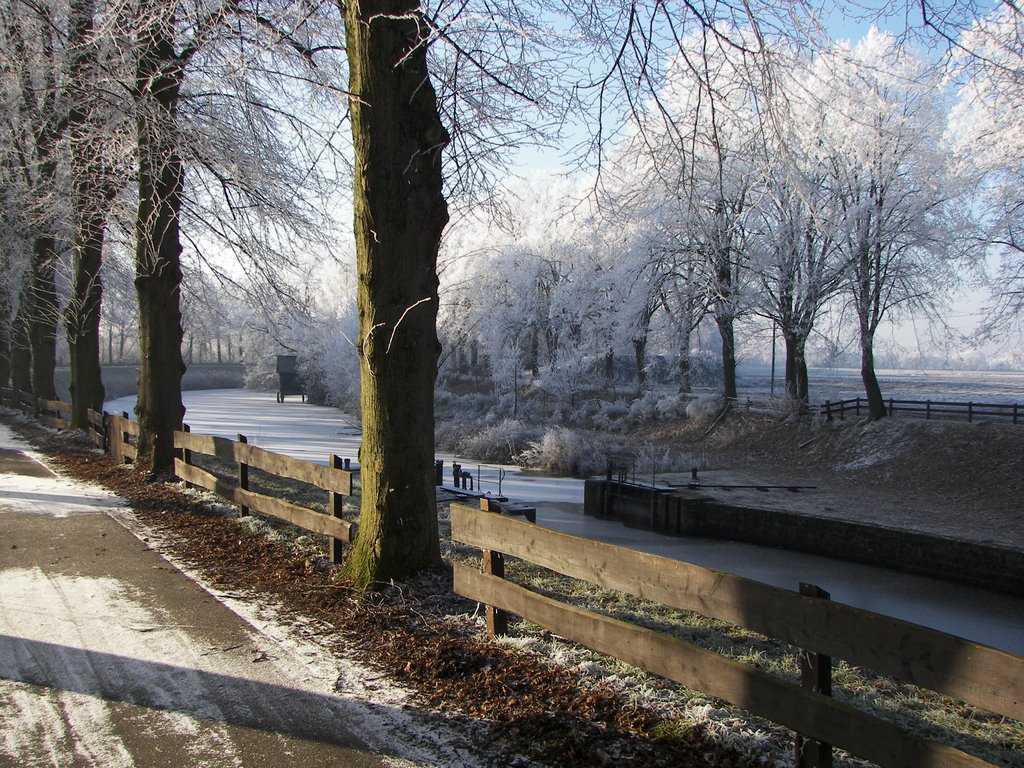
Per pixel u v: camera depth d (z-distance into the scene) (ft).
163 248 38.81
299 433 135.74
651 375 152.76
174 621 17.78
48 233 59.36
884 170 88.63
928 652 8.58
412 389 19.69
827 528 62.59
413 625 17.04
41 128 44.80
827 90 25.40
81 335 58.90
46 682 14.38
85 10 39.27
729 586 11.17
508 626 16.97
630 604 19.79
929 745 8.44
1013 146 76.84
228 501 30.60
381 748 12.01
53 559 23.16
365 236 19.24
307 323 52.24
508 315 134.92
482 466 102.17
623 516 75.72
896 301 99.66
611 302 123.95
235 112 39.01
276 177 40.11
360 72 18.88
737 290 101.76
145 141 37.04
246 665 15.28
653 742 11.85
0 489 35.45
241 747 12.01
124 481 37.58
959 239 90.38
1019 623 45.39
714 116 22.22
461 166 26.50
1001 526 62.03
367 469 19.88
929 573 56.08
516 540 15.49
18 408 86.58
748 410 119.03
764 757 10.96
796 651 16.11
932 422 93.86
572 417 138.62
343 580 20.03
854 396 147.33
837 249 96.63
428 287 19.92
